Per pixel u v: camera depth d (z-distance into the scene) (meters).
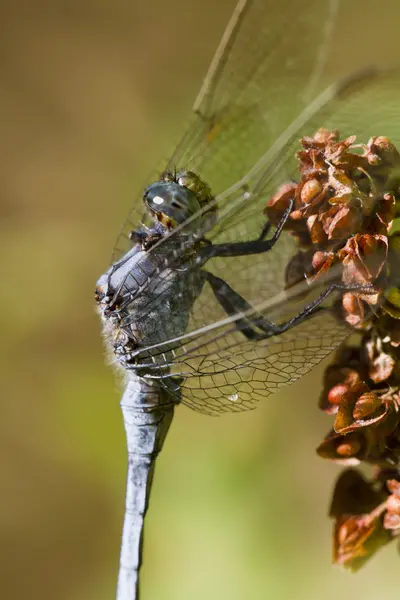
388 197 0.28
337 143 0.28
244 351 0.29
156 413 0.30
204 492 0.34
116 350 0.29
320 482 0.34
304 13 0.30
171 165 0.30
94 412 0.35
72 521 0.35
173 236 0.29
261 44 0.30
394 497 0.29
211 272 0.29
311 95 0.30
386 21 0.34
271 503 0.34
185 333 0.29
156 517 0.33
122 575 0.30
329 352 0.28
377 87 0.28
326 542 0.33
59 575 0.35
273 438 0.34
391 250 0.28
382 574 0.33
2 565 0.35
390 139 0.28
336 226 0.28
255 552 0.33
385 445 0.28
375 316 0.28
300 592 0.33
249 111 0.30
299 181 0.28
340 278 0.28
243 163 0.30
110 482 0.34
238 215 0.29
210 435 0.34
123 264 0.29
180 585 0.33
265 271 0.29
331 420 0.34
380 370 0.28
